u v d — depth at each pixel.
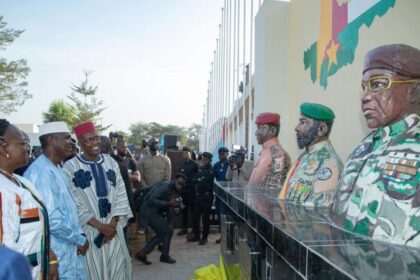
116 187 3.34
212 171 6.38
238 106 8.09
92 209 3.08
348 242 1.41
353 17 3.08
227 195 3.10
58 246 2.54
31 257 1.91
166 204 5.14
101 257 3.09
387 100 1.64
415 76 1.63
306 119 2.49
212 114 12.98
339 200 1.83
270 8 4.77
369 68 1.71
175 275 4.70
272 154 3.32
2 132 1.91
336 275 1.13
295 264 1.45
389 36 2.56
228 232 3.18
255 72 5.30
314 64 3.94
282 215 1.97
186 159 7.26
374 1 2.76
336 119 3.39
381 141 1.70
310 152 2.51
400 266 1.13
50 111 32.22
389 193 1.49
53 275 2.28
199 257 5.50
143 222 5.18
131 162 6.04
